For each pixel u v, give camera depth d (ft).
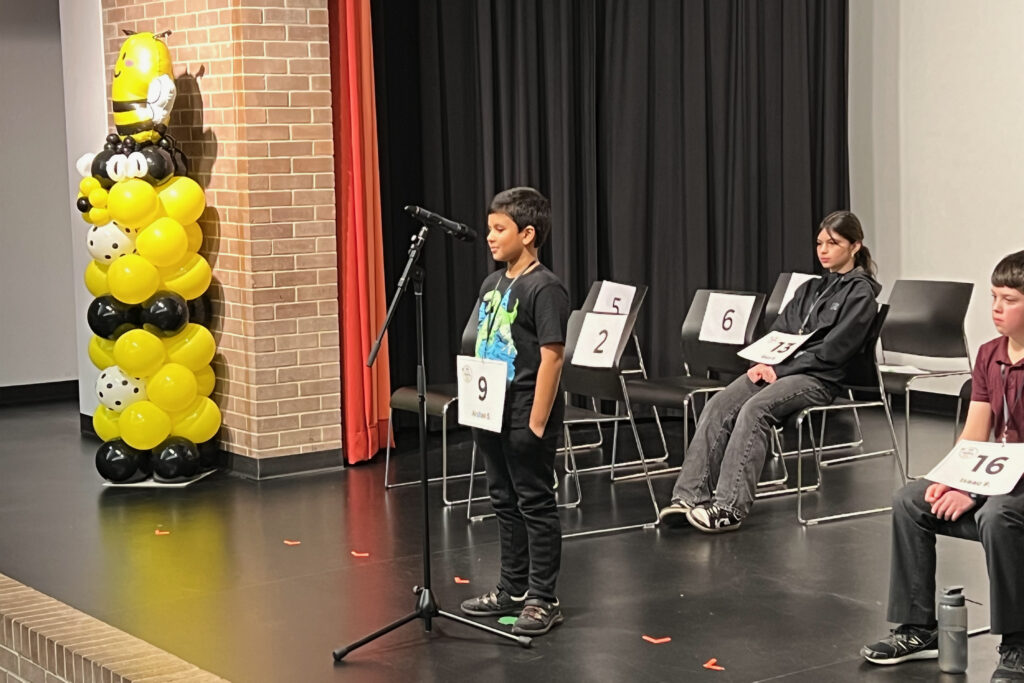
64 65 27.48
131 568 17.90
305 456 23.57
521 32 26.55
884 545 18.35
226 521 20.29
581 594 16.34
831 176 29.43
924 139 28.94
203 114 23.39
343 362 24.07
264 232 22.82
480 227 26.86
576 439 26.12
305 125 23.08
